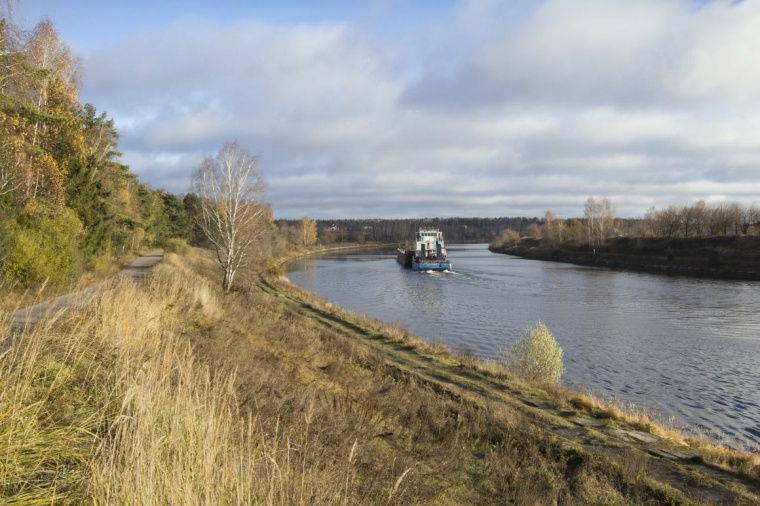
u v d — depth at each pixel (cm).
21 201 1867
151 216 5678
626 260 7094
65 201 2366
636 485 772
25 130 2084
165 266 2856
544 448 917
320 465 559
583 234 8894
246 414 666
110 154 3653
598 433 1020
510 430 980
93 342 701
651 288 4444
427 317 3212
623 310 3341
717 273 5553
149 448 404
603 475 809
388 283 5241
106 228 2847
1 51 1741
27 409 424
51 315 764
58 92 2622
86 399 534
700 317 3050
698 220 7969
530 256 9800
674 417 1517
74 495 365
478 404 1169
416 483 635
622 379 1886
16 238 1473
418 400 1100
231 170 2802
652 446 958
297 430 675
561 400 1253
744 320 2939
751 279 4991
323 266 7750
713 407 1606
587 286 4703
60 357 613
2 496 348
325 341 1734
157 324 898
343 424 761
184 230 7250
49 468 393
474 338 2589
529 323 2958
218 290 2516
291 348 1443
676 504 727
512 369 1684
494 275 5969
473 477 771
